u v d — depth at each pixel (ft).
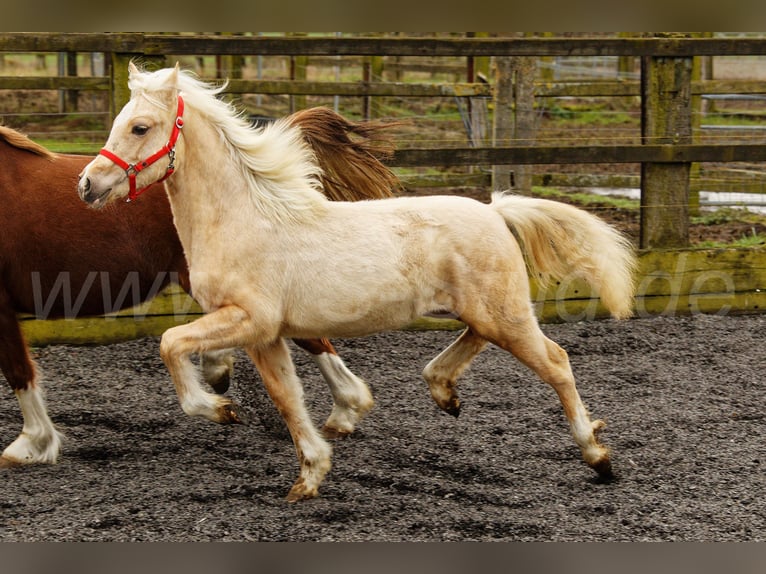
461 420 25.05
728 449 22.97
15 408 26.35
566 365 20.66
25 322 30.78
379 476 21.38
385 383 28.04
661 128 34.14
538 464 22.17
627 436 23.77
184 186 19.98
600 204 47.29
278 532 18.61
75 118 61.82
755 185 46.19
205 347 19.27
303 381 28.40
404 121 24.85
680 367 29.07
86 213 23.00
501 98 43.96
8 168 22.91
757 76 79.25
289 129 22.45
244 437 24.14
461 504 19.95
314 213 19.95
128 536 18.38
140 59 31.55
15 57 90.48
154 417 25.38
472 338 21.80
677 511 19.52
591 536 18.40
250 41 32.14
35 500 20.11
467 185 45.96
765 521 19.07
